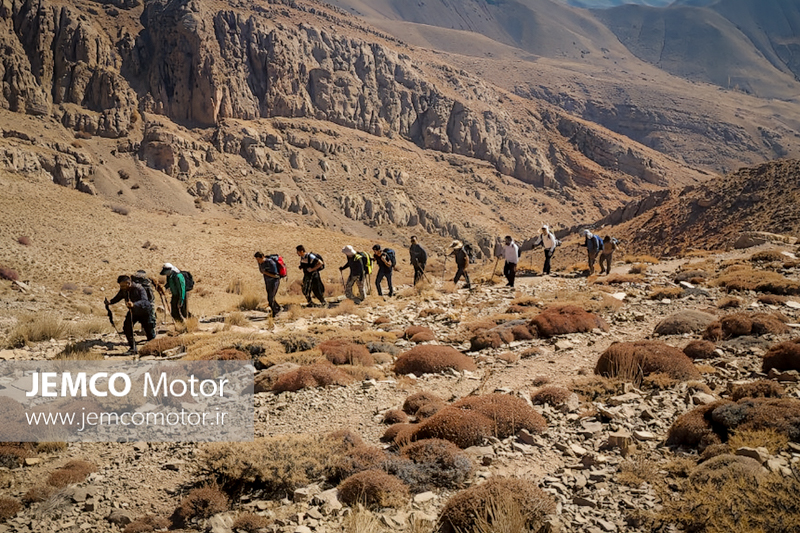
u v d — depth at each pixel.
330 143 160.62
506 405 7.57
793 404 6.40
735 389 7.38
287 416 8.90
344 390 9.88
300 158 151.88
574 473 6.23
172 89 157.12
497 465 6.57
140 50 160.88
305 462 6.83
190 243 72.12
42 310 26.94
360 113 183.88
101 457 7.91
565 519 5.28
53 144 119.06
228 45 168.12
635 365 9.20
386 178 156.00
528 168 199.62
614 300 15.66
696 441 6.49
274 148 152.62
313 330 13.95
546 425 7.51
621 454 6.51
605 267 25.48
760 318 11.36
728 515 4.77
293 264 68.88
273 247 76.88
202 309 21.75
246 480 6.81
